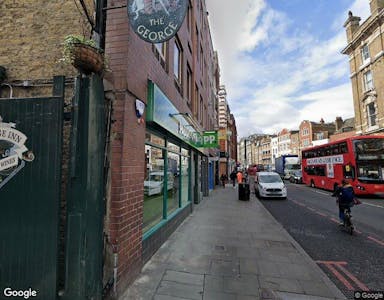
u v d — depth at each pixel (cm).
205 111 1652
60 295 292
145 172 501
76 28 416
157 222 580
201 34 1496
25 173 300
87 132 305
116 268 335
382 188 1470
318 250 584
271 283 388
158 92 502
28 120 305
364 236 702
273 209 1175
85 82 314
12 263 293
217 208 1132
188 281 390
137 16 355
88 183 299
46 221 292
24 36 428
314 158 2302
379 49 2364
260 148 9912
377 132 2419
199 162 1337
